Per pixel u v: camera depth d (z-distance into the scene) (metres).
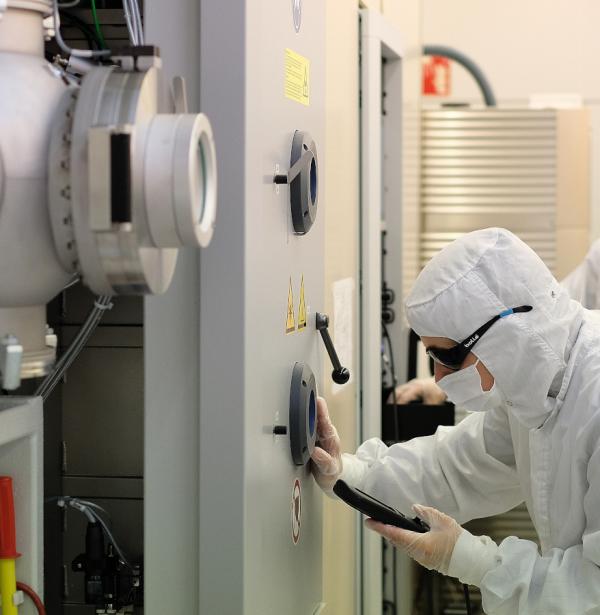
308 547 1.62
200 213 0.94
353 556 2.23
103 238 0.88
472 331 1.49
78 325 1.50
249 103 1.15
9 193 0.90
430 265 1.56
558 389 1.55
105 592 1.45
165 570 1.21
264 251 1.24
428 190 3.36
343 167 2.06
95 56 1.17
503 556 1.49
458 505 1.83
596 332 1.57
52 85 0.94
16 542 1.06
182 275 1.18
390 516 1.50
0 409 1.03
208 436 1.17
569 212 3.35
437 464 1.84
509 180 3.35
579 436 1.49
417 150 3.20
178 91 0.98
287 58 1.37
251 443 1.20
